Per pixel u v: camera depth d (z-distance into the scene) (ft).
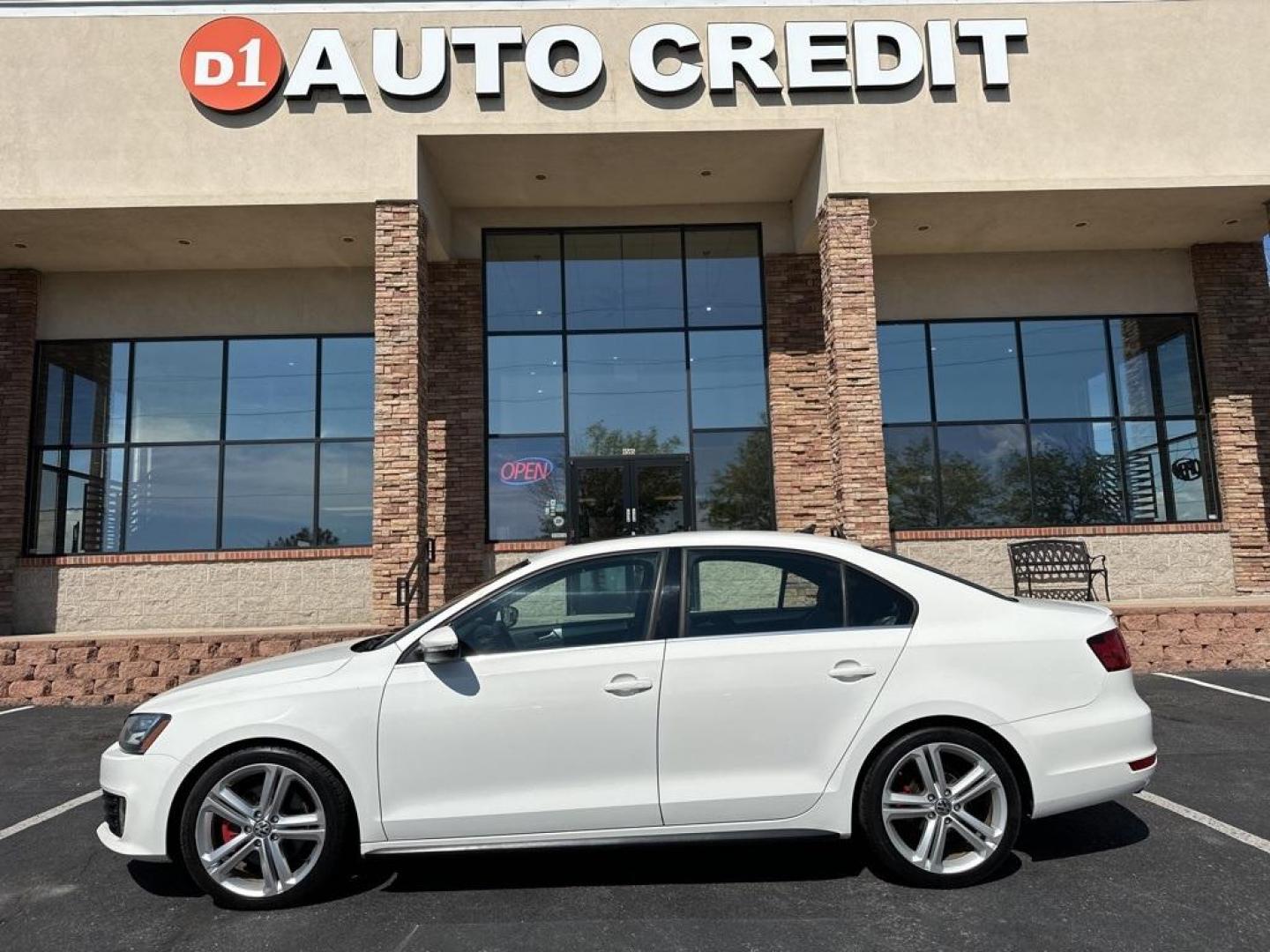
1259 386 41.96
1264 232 41.04
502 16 35.29
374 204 34.50
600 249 42.16
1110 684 12.76
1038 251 43.37
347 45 34.91
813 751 12.22
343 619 39.40
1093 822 14.93
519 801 12.03
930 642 12.57
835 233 35.29
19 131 34.35
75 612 39.01
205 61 34.53
